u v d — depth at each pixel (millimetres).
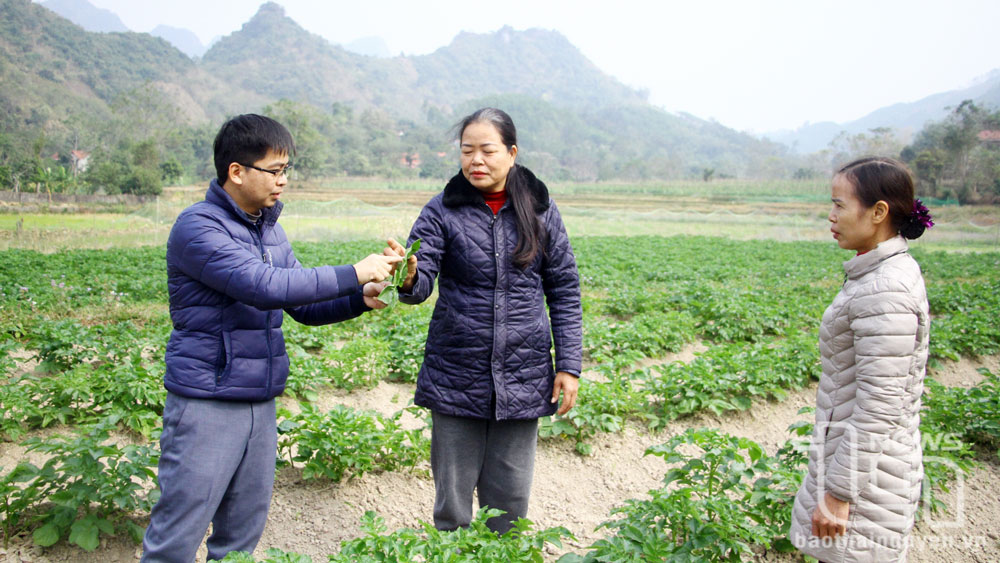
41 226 29375
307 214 39375
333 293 2941
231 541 3240
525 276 3381
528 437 3525
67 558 3600
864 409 2576
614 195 77875
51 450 3805
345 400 6828
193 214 2924
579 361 3518
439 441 3445
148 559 2908
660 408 6723
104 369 6207
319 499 4496
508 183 3410
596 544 3279
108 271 15906
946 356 9344
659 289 15109
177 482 2895
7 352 6789
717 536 3580
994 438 6008
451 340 3355
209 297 2955
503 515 3588
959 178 68250
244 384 3000
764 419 6781
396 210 42125
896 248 2674
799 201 71125
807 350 8086
